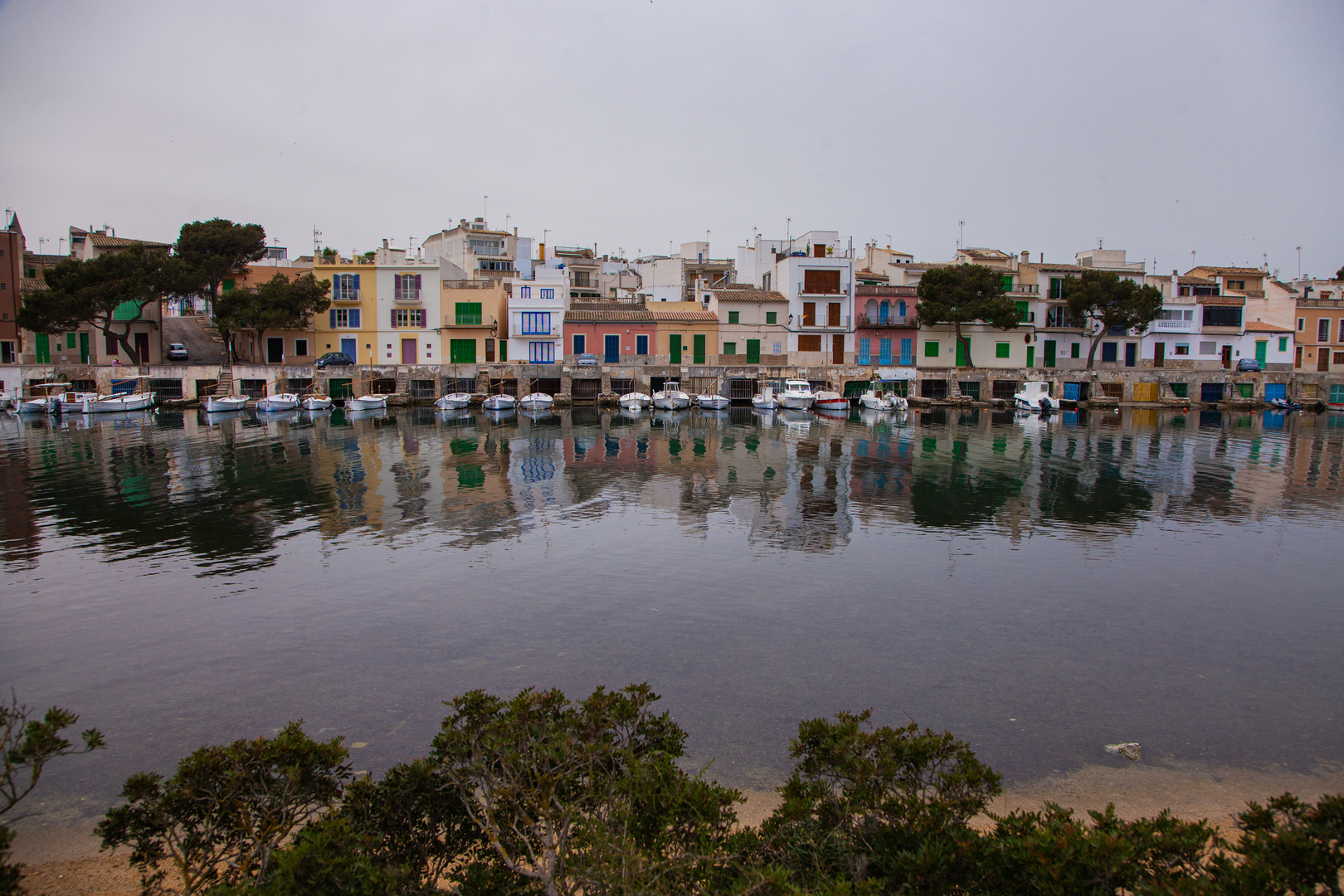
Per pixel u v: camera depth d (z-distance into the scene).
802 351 77.69
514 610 16.05
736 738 10.88
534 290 73.81
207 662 13.50
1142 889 5.43
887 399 67.00
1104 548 21.28
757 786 9.62
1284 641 14.62
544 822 6.39
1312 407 72.69
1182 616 15.91
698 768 10.05
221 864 7.02
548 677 12.87
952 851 5.94
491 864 6.50
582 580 18.02
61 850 8.39
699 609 16.09
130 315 69.44
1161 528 23.62
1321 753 10.65
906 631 14.92
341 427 53.00
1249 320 88.62
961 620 15.57
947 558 20.06
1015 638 14.65
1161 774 10.07
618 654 13.80
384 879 5.74
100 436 47.44
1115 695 12.32
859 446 43.94
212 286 67.62
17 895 7.45
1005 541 21.95
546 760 6.52
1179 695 12.35
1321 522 24.70
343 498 27.75
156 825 6.39
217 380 65.81
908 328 78.75
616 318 74.94
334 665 13.38
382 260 75.75
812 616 15.75
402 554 20.28
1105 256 87.25
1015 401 70.75
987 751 10.61
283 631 14.95
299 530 22.89
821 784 6.76
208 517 24.66
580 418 60.69
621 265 105.25
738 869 5.93
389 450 41.12
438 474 33.16
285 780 6.62
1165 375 75.25
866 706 11.87
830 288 77.75
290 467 34.88
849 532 22.92
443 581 18.00
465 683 12.66
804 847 6.25
